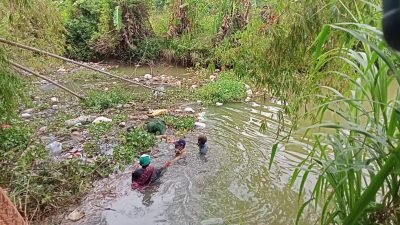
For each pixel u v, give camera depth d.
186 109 8.15
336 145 2.16
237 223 4.25
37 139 6.34
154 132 6.84
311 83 2.68
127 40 13.48
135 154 5.95
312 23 2.78
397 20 0.61
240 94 8.76
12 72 5.02
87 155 5.93
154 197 4.81
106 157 5.75
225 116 7.74
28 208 4.43
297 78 3.07
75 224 4.23
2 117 5.30
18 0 5.47
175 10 10.91
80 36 14.02
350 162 2.11
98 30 14.05
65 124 7.34
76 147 6.26
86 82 10.99
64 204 4.61
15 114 5.47
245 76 3.66
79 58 14.01
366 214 2.05
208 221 4.28
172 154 5.99
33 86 9.01
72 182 4.95
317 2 2.74
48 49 7.54
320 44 2.27
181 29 12.30
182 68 12.82
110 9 13.59
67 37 13.73
